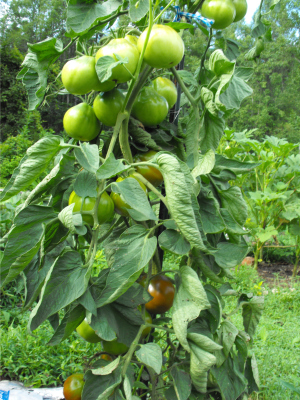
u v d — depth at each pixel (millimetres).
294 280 4348
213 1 1142
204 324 1197
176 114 1400
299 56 30906
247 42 22328
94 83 990
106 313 985
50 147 963
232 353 1285
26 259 942
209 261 1197
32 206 961
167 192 913
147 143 1152
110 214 1033
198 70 1462
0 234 3262
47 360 2252
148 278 1116
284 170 4883
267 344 2553
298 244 4430
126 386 923
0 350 2240
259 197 4434
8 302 3107
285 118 28234
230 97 1178
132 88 979
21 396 1866
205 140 1208
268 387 2064
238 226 1221
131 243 991
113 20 1115
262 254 5238
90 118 1095
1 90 16516
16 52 17312
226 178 1295
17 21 28219
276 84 31531
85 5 985
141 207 894
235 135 4883
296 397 1980
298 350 2543
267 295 3588
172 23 1043
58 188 1077
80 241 1339
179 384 1106
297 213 4336
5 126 15641
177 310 1019
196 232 876
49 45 957
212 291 1184
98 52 987
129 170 1080
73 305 966
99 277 1008
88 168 912
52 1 23062
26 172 982
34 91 1082
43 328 2561
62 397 1932
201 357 1002
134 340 1021
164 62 975
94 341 1133
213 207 1193
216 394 1356
